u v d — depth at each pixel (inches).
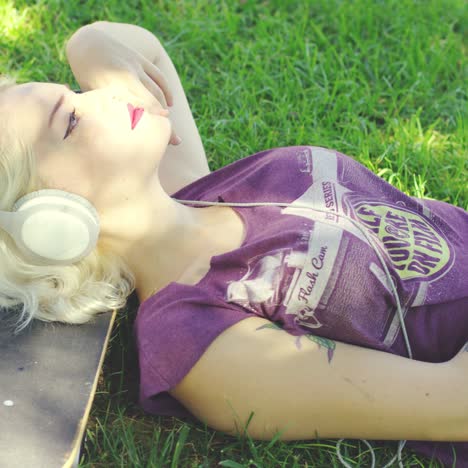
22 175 71.7
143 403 71.1
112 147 72.6
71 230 70.8
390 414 67.0
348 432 68.7
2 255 73.5
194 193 85.7
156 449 73.9
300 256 70.5
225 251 75.5
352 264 70.5
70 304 74.8
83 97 74.2
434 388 67.0
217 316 69.0
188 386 68.6
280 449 73.5
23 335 72.7
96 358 71.4
